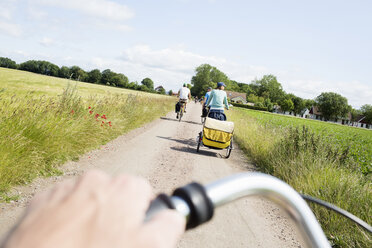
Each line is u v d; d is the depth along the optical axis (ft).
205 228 11.43
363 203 12.80
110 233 0.52
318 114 418.10
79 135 18.84
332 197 13.15
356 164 19.39
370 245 10.23
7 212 10.55
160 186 15.39
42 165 14.66
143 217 0.64
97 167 17.12
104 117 24.17
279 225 12.60
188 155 23.50
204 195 0.96
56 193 0.56
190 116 66.74
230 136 23.88
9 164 12.49
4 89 17.31
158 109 57.62
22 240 0.45
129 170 17.37
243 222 12.45
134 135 29.01
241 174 1.25
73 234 0.48
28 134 14.71
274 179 1.33
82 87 142.72
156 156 21.52
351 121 411.95
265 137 28.89
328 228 12.09
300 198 1.40
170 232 0.66
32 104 17.76
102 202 0.56
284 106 408.87
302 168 17.42
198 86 414.21
